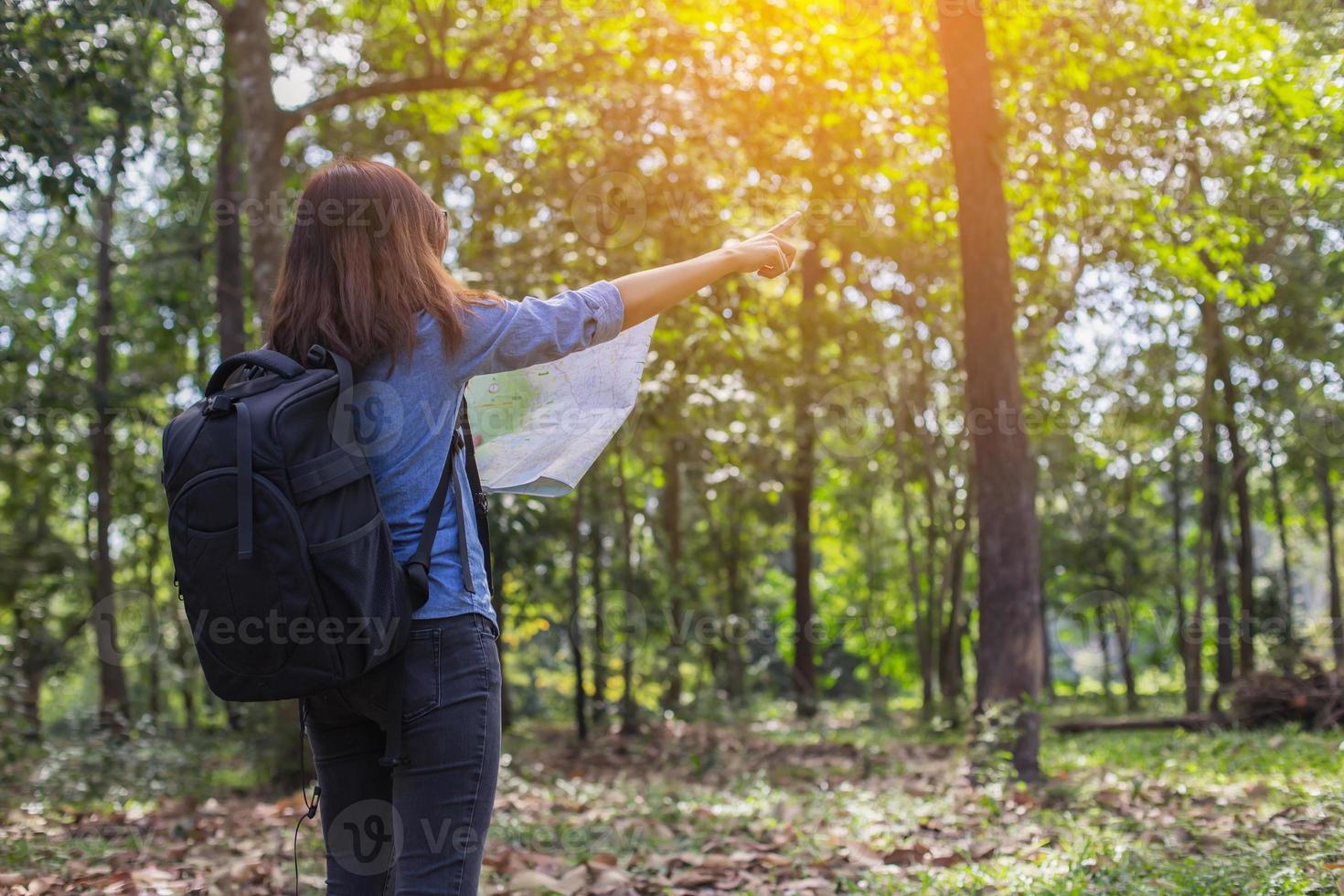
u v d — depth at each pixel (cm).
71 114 698
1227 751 806
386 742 186
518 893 423
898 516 2172
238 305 1130
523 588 1281
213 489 173
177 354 1562
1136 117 979
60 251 1420
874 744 1116
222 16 925
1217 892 369
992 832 534
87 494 1731
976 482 787
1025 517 773
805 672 1772
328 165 205
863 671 2434
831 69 1026
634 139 1065
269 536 172
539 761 1077
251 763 897
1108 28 923
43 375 1370
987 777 689
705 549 1725
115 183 1187
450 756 189
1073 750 950
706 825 585
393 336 190
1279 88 820
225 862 507
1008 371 780
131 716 1491
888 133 1104
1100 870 417
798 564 1795
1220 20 882
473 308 197
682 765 961
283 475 174
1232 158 924
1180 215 962
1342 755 654
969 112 791
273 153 915
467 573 194
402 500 191
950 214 1212
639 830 559
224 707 1422
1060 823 550
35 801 710
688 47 1028
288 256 199
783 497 1800
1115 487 1816
